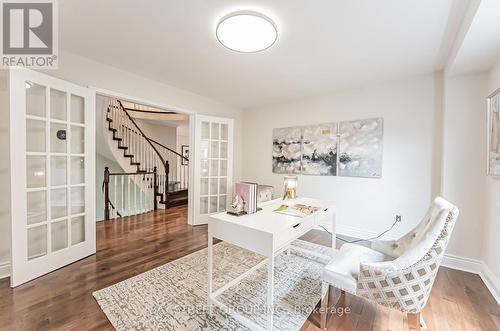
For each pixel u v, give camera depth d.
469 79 2.37
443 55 2.30
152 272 2.26
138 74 2.97
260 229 1.44
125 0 1.59
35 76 2.04
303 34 1.96
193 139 3.87
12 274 1.92
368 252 1.87
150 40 2.13
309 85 3.24
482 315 1.70
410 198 2.93
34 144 2.15
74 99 2.46
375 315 1.69
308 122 3.81
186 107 3.68
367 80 3.02
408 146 2.93
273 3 1.58
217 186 4.20
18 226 1.96
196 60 2.53
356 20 1.76
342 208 3.44
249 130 4.65
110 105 5.39
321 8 1.62
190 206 3.94
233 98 4.01
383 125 3.10
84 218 2.55
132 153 5.83
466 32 1.64
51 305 1.72
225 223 1.63
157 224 3.94
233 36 1.91
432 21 1.75
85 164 2.52
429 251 1.32
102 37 2.09
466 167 2.39
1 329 1.48
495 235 2.02
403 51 2.24
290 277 2.20
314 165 3.72
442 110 2.68
